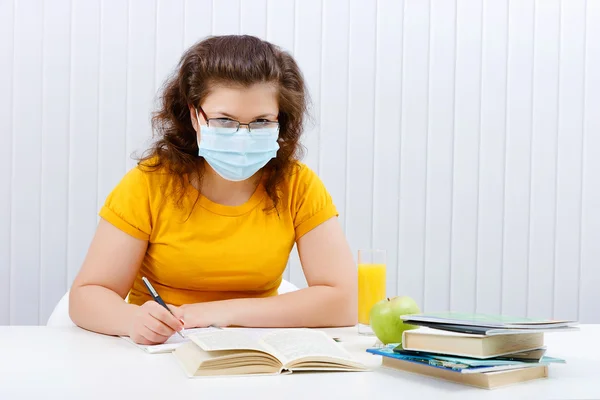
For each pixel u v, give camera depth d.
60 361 1.08
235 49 1.47
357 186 2.76
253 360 1.00
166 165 1.59
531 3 2.85
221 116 1.45
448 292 2.82
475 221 2.84
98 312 1.37
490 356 0.96
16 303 2.59
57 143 2.60
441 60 2.80
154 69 2.64
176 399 0.85
